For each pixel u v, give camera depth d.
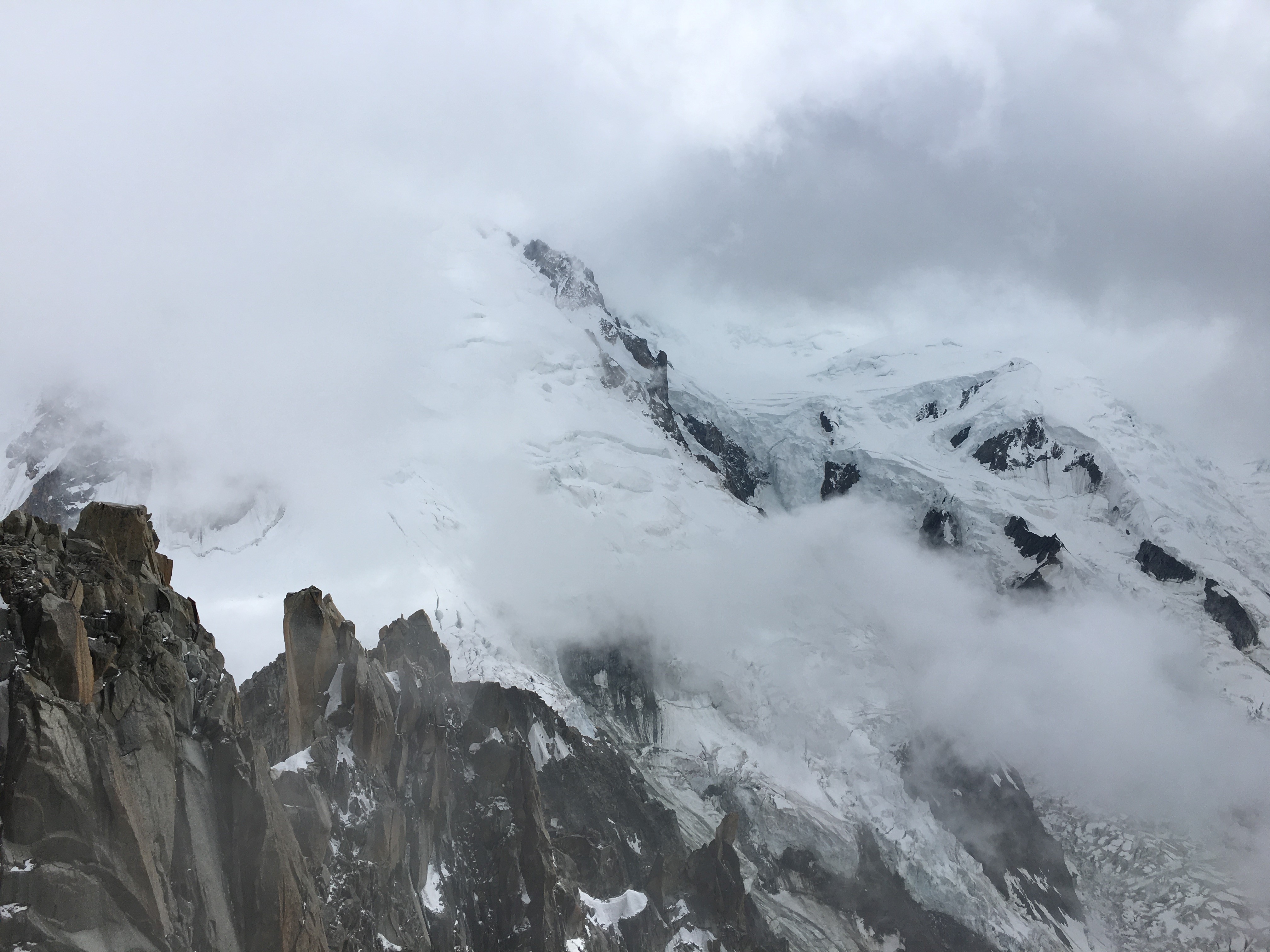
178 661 46.44
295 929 46.44
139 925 39.75
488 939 86.56
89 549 46.00
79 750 39.25
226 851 45.97
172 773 43.78
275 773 58.50
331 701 74.44
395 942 67.81
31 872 37.22
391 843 72.44
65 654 39.81
